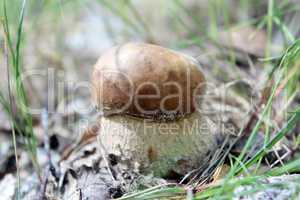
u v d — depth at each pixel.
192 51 0.63
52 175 0.48
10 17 0.59
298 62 0.48
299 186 0.40
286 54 0.46
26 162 0.52
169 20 0.75
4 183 0.50
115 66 0.44
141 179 0.46
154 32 0.70
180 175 0.46
